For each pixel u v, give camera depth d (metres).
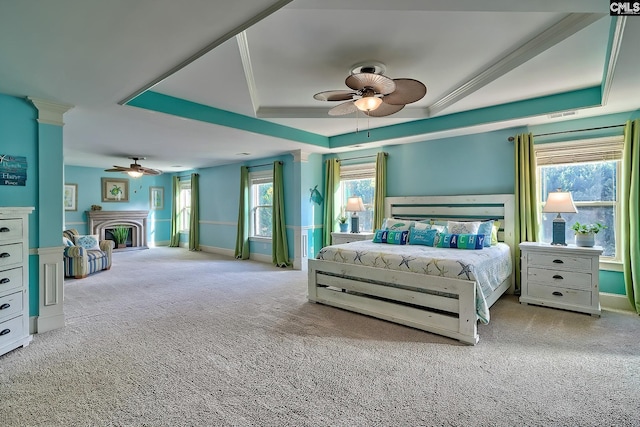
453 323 2.87
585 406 1.90
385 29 2.34
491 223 4.15
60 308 3.19
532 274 3.80
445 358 2.51
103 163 7.67
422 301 3.07
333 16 2.16
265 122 4.68
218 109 4.03
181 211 9.67
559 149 4.05
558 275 3.64
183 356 2.55
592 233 3.60
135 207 9.24
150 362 2.46
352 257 3.67
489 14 2.15
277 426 1.75
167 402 1.96
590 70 2.95
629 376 2.23
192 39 2.00
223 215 8.14
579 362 2.43
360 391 2.07
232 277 5.43
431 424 1.76
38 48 2.08
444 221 4.58
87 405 1.92
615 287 3.74
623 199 3.59
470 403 1.94
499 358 2.50
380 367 2.38
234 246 7.86
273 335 2.96
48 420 1.79
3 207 2.59
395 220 4.80
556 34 2.36
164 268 6.23
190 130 4.32
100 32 1.90
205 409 1.89
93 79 2.58
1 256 2.57
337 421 1.79
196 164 7.95
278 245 6.50
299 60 2.84
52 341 2.84
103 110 3.37
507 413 1.84
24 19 1.75
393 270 3.28
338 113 3.27
